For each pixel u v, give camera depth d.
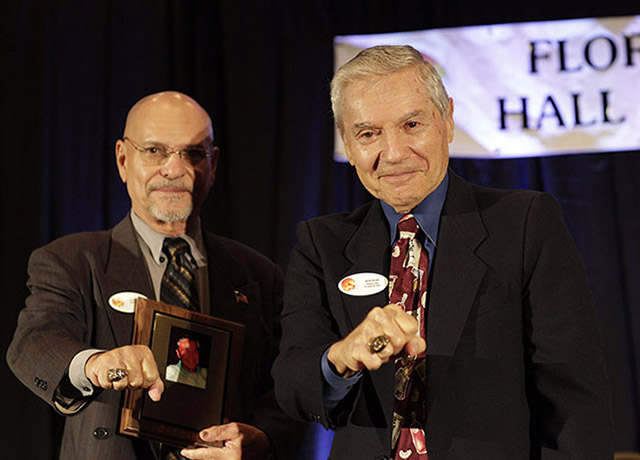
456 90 3.19
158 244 2.26
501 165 3.17
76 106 3.19
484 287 1.33
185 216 2.26
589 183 3.12
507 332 1.30
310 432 2.95
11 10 3.17
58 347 1.85
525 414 1.28
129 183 2.28
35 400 2.94
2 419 2.93
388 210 1.48
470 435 1.26
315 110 3.23
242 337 2.10
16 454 2.91
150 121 2.26
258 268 2.42
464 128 3.17
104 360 1.61
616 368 3.00
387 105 1.36
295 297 1.50
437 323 1.33
